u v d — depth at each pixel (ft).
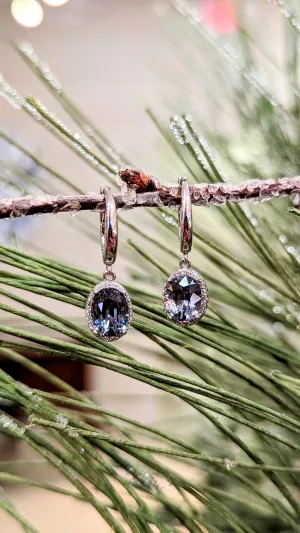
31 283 0.71
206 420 0.94
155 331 0.72
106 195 0.69
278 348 0.75
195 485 0.74
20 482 0.72
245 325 0.85
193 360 0.86
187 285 0.71
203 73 1.06
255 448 0.85
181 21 1.04
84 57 2.17
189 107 0.96
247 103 0.91
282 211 0.85
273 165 0.87
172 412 1.13
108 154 0.80
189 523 0.72
